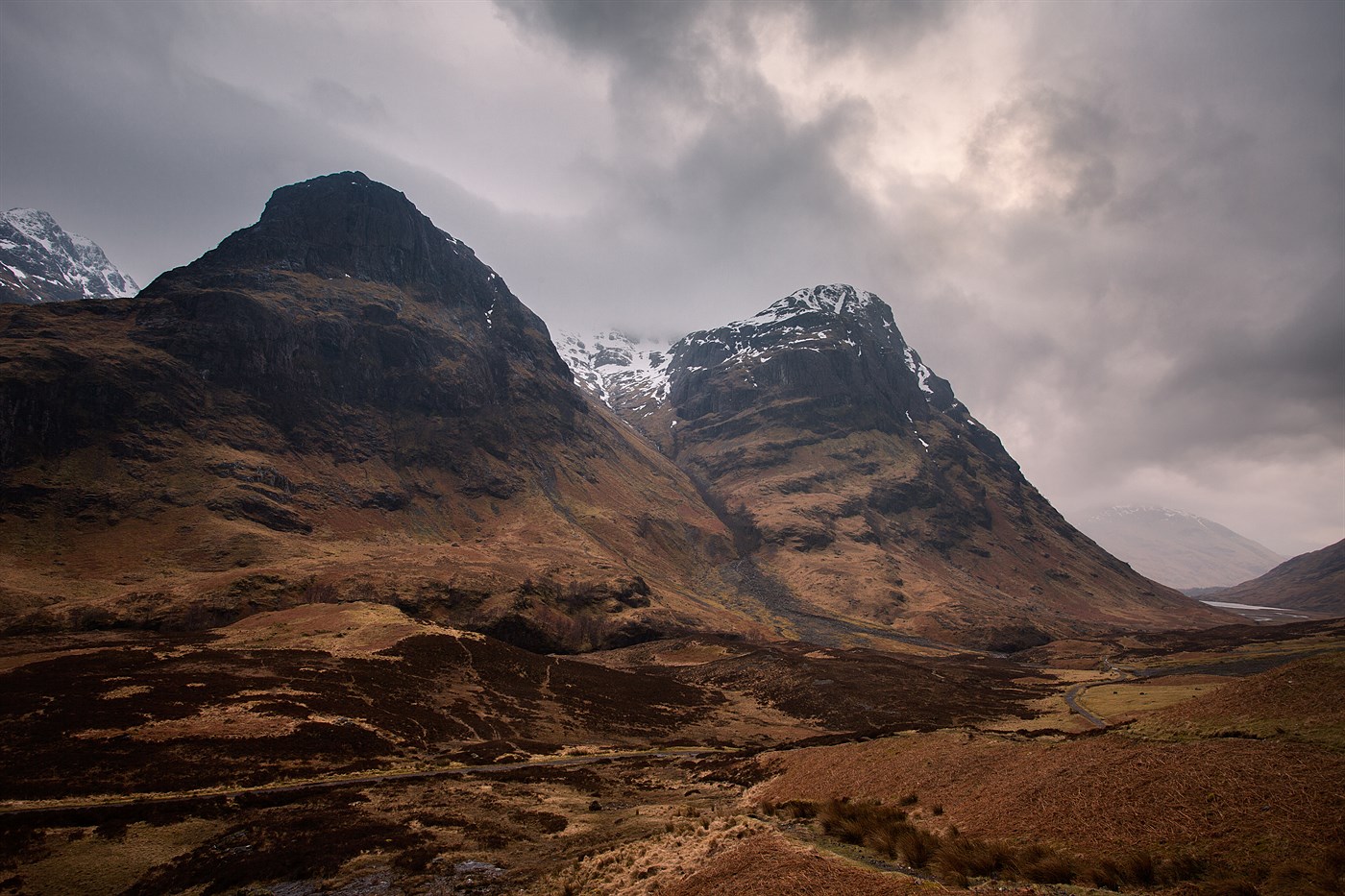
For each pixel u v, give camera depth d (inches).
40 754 2154.3
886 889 864.3
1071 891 806.5
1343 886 675.4
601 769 2741.1
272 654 4010.8
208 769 2206.0
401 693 3651.6
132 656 3752.5
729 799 1884.8
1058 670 7401.6
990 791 1219.2
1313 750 959.0
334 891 1333.7
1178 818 893.8
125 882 1449.3
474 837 1664.6
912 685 5502.0
